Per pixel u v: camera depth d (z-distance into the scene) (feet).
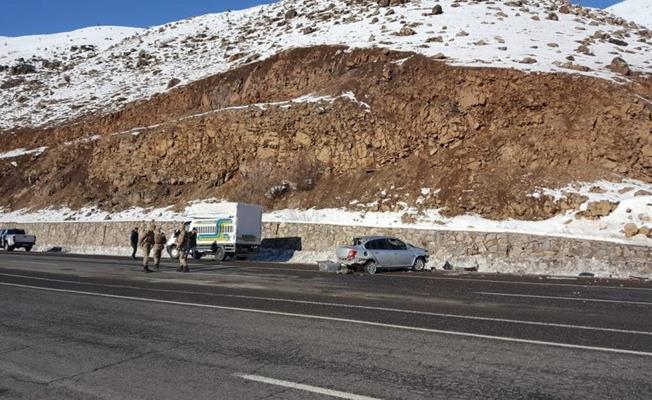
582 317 33.27
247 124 123.54
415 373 21.24
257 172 118.01
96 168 143.43
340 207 103.35
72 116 174.91
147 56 220.84
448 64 112.57
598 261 70.23
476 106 103.86
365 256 69.21
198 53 206.80
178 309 37.24
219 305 38.86
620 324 30.89
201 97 148.15
